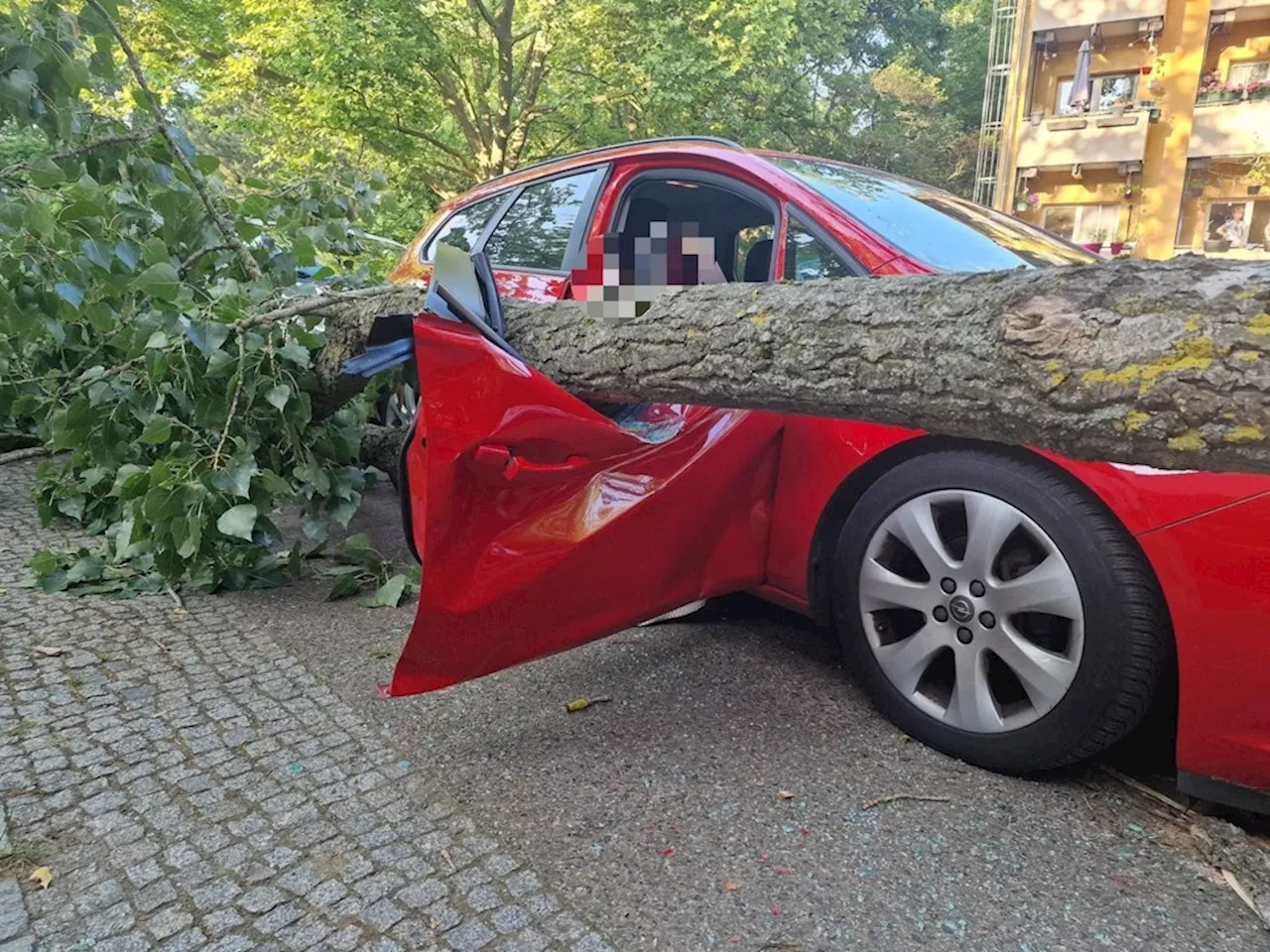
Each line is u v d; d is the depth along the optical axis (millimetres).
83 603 3393
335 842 1957
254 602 3488
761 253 3207
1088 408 1452
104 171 3994
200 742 2377
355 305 3371
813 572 2619
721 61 14672
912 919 1735
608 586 2430
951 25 38531
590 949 1647
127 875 1836
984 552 2170
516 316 2816
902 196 3084
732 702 2637
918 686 2373
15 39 3391
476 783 2203
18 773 2201
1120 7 21141
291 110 15695
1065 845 1965
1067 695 2045
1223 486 1819
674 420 2793
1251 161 20438
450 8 14867
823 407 1950
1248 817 2047
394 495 5480
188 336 3168
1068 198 22719
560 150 17484
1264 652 1777
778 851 1942
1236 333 1304
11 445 5898
